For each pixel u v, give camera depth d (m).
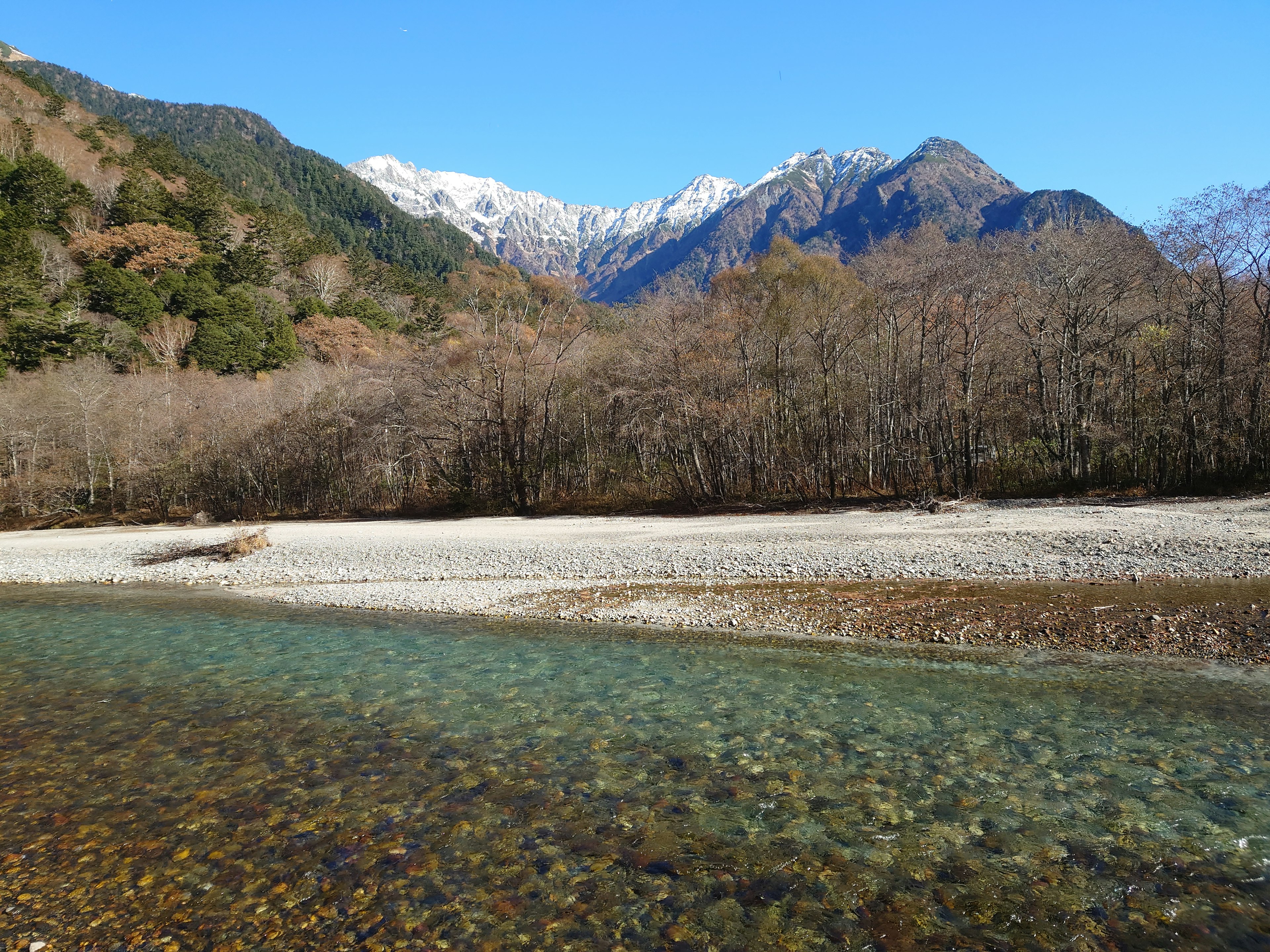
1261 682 8.39
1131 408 26.19
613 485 33.69
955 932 4.34
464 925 4.53
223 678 10.21
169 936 4.48
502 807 6.05
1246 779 6.06
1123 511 19.89
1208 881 4.73
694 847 5.34
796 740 7.27
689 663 10.18
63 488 40.22
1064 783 6.12
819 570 15.42
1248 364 23.27
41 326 47.97
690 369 30.70
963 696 8.40
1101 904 4.54
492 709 8.54
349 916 4.65
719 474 31.23
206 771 6.93
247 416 41.09
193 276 67.88
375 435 36.59
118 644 12.52
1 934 4.53
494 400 34.66
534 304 39.09
